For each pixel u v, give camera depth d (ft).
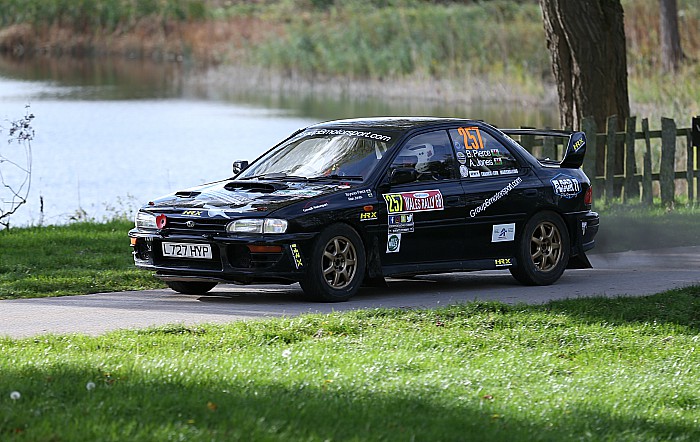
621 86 130.82
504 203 81.76
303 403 44.88
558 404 47.83
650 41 281.95
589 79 128.98
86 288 80.48
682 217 117.39
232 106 267.18
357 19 332.39
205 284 79.51
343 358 54.34
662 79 227.81
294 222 72.38
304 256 72.90
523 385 51.24
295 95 301.02
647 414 47.67
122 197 137.80
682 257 98.37
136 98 284.20
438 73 289.33
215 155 179.42
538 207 83.30
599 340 61.21
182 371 49.67
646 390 51.26
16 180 149.89
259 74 334.85
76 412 42.37
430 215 78.43
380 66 303.68
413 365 53.52
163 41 417.49
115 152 181.16
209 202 75.31
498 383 51.13
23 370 49.65
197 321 67.62
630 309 68.54
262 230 72.02
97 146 188.44
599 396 49.70
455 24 304.30
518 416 45.57
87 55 433.89
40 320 68.08
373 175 76.95
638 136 123.95
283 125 222.48
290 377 49.73
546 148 117.50
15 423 40.86
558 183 84.79
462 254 80.28
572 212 85.25
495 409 46.34
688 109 175.32
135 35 429.79
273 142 196.03
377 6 382.42
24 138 125.18
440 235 79.05
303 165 79.87
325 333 61.36
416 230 77.92
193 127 219.82
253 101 281.95
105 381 47.70
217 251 73.10
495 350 58.70
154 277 84.99
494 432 42.80
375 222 75.87
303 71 328.70
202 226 73.51
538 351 58.75
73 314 70.18
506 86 265.34
